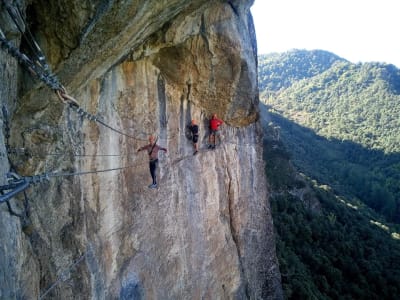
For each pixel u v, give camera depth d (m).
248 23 16.95
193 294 16.33
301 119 145.62
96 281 10.47
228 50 14.75
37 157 8.02
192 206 16.50
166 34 12.04
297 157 94.00
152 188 13.95
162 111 14.59
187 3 9.48
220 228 18.70
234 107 17.69
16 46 7.00
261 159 22.84
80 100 9.92
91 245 10.30
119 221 12.04
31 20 7.78
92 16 7.63
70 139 9.39
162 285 14.33
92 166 10.66
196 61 14.50
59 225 8.84
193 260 16.47
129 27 8.37
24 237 7.35
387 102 142.12
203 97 16.31
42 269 8.12
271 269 23.47
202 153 17.23
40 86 7.77
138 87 13.11
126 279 12.34
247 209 21.03
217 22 13.88
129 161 12.74
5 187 5.40
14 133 7.65
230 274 19.36
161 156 14.56
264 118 99.19
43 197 8.24
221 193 18.72
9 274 5.86
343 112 145.38
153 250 13.93
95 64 8.97
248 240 21.12
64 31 7.84
